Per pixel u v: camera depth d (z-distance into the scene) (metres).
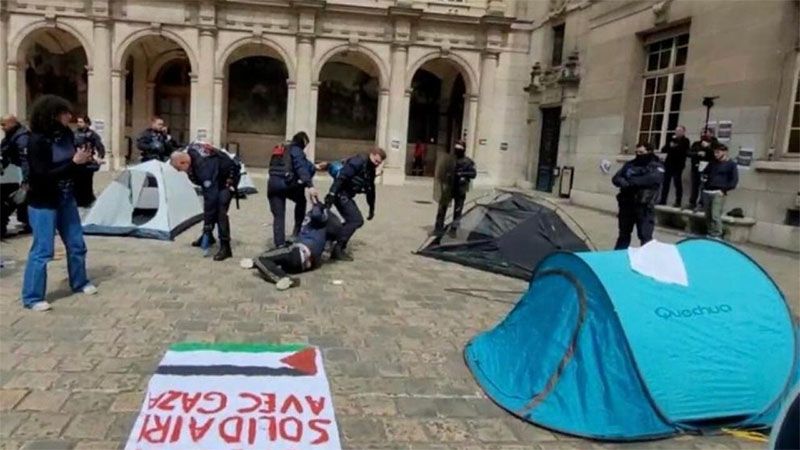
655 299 3.87
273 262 6.86
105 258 7.46
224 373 4.12
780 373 3.88
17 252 7.45
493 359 4.52
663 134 14.84
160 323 5.14
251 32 22.25
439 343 5.11
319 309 5.86
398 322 5.62
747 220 11.65
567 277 4.18
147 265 7.21
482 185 24.06
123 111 22.23
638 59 15.74
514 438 3.54
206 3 21.58
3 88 21.08
